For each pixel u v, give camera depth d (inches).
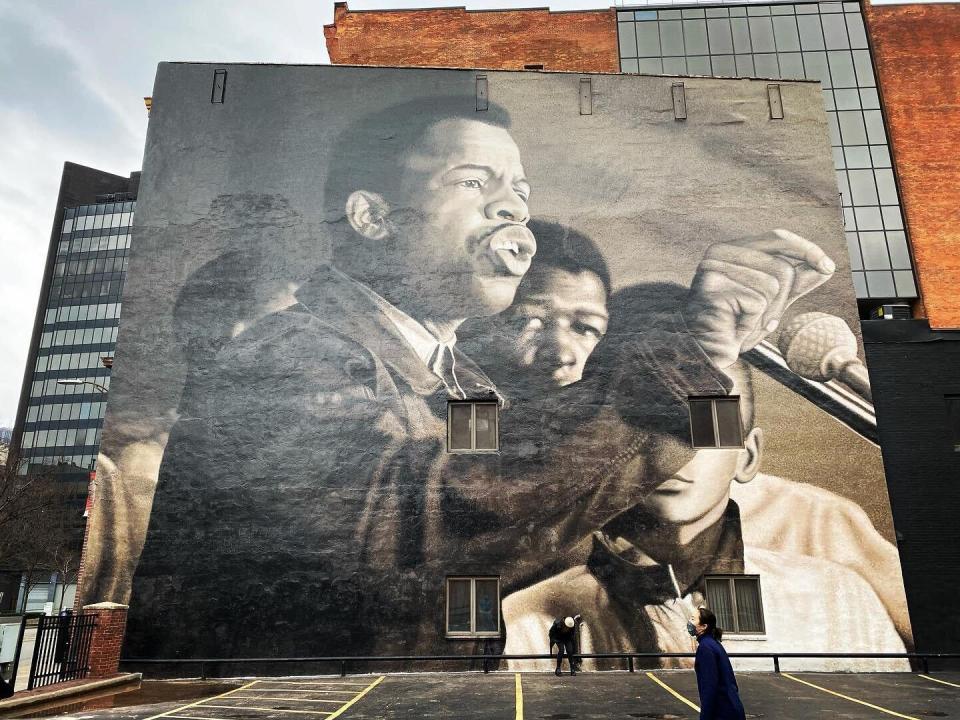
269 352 775.1
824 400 741.3
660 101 850.1
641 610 685.3
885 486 714.2
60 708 503.5
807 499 711.7
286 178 831.7
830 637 672.4
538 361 760.3
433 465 730.8
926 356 764.0
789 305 772.0
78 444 4478.3
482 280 788.6
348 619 691.4
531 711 490.6
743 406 740.7
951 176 1090.7
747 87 852.0
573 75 860.6
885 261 1064.8
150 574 710.5
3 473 2187.5
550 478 723.4
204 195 829.2
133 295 796.6
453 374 759.7
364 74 865.5
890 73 1151.6
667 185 816.3
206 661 669.9
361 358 768.9
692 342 761.6
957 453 734.5
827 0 1208.2
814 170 818.8
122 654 685.9
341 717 475.8
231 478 735.1
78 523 2987.2
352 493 726.5
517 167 827.4
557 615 686.5
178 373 771.4
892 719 455.8
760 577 690.2
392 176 828.0
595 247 795.4
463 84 860.0
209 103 862.5
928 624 684.7
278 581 703.7
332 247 806.5
